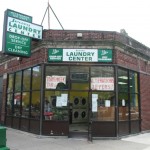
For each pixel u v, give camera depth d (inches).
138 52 663.8
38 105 574.6
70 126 613.0
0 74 833.5
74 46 572.1
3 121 765.9
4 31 545.0
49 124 555.8
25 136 572.4
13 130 663.1
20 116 655.1
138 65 668.7
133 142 518.0
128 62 621.3
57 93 564.7
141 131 651.5
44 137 548.7
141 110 663.8
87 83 564.7
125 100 599.5
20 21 561.9
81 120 614.2
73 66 570.3
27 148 445.7
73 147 458.0
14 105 703.1
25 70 658.8
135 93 646.5
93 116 557.0
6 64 788.0
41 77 569.9
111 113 559.5
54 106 562.3
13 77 730.2
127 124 596.4
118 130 556.7
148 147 468.8
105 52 571.2
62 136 549.3
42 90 564.7
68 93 561.9
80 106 609.9
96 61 568.4
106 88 563.2
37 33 579.2
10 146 461.7
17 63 707.4
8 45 541.6
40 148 446.6
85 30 577.0
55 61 570.9
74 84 565.3
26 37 566.9
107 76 566.9
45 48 576.7
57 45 574.2
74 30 576.4
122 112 583.8
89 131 526.6
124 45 596.7
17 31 556.1
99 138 546.6
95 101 558.6
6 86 768.9
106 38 574.6
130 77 633.6
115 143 503.8
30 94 611.2
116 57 571.8
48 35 577.3
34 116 588.7
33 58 615.2
